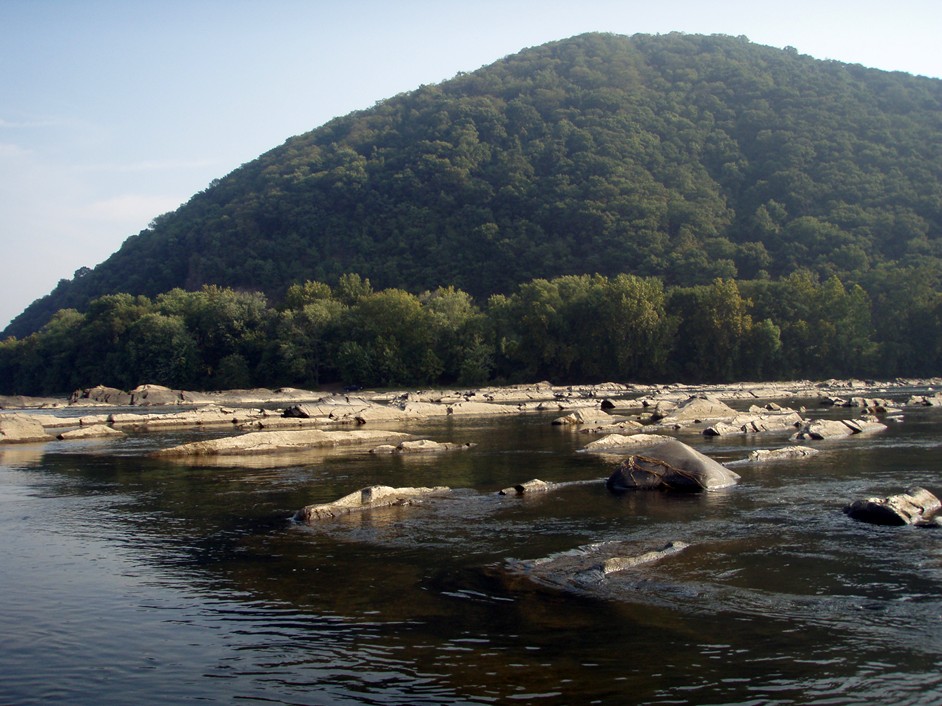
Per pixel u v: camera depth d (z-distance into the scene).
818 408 68.56
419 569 17.50
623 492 27.44
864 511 22.52
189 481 30.94
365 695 11.23
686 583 16.17
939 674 11.71
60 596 15.94
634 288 120.31
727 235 182.25
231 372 123.38
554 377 125.88
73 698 11.32
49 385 136.88
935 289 140.12
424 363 120.12
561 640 13.12
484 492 27.55
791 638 13.12
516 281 177.38
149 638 13.55
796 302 124.81
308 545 19.92
